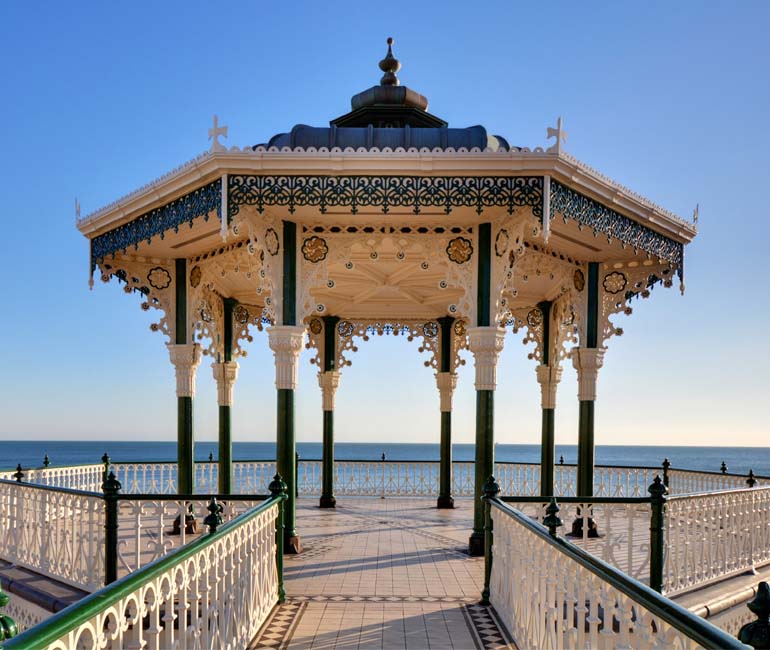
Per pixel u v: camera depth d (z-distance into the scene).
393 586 6.51
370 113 8.75
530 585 4.55
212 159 6.82
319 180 6.99
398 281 10.74
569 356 10.66
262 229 7.43
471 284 7.79
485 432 7.70
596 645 3.33
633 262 9.43
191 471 9.51
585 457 9.35
